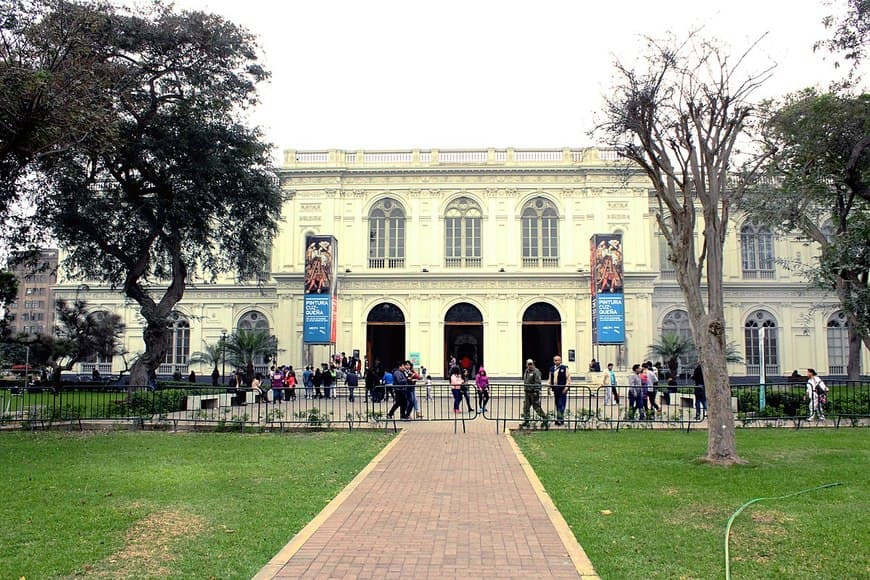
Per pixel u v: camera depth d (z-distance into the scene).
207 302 52.62
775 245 51.75
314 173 49.44
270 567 7.75
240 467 14.21
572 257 48.19
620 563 7.98
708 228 15.27
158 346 29.58
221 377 48.31
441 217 49.09
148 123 27.62
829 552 8.41
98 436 19.33
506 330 47.78
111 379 47.28
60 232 28.08
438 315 48.12
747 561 8.08
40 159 20.80
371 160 50.12
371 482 12.55
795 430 19.86
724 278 51.28
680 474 13.31
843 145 25.33
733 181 28.97
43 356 40.12
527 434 19.66
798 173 26.84
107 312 46.66
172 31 26.72
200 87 27.78
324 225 49.25
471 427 21.44
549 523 9.67
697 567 7.86
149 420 21.53
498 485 12.30
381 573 7.58
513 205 49.00
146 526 9.49
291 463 14.71
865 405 23.20
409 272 48.19
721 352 14.97
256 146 30.12
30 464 14.55
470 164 48.94
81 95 18.91
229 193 30.28
